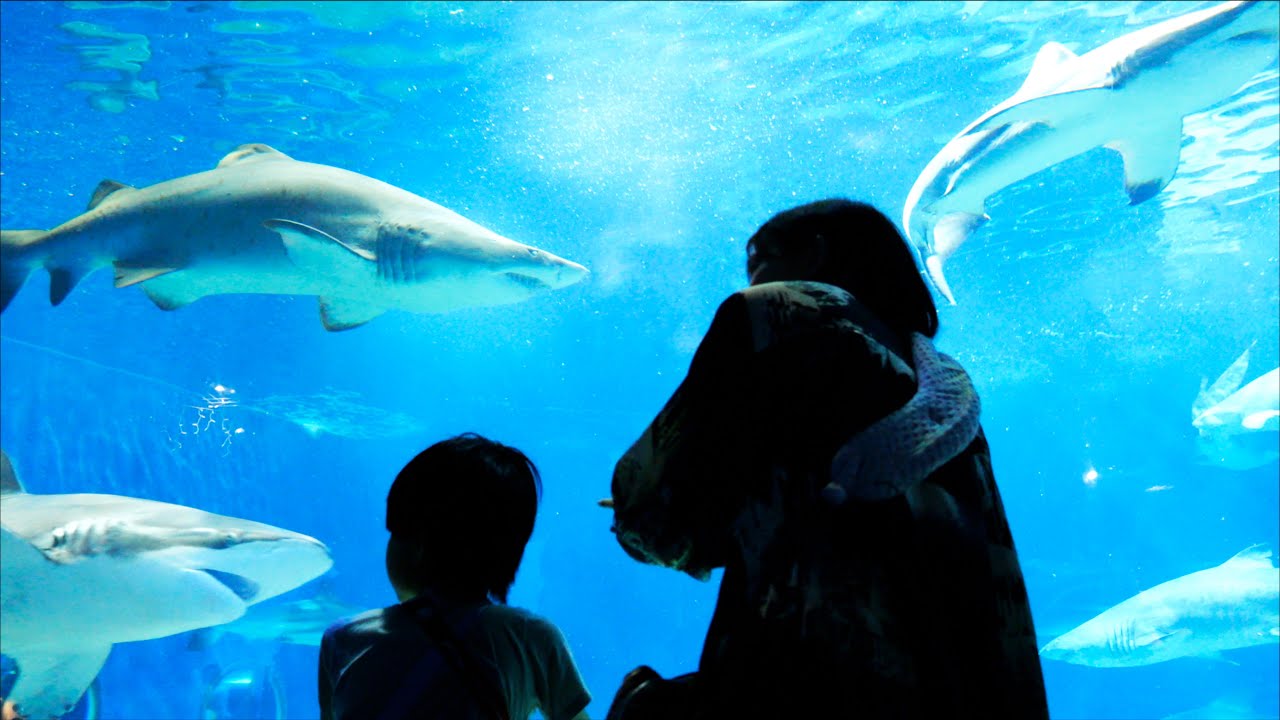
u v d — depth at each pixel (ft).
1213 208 57.36
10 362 62.34
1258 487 89.56
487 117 43.52
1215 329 87.20
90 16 33.53
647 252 62.34
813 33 38.52
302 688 61.46
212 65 37.22
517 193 52.39
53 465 63.46
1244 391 51.19
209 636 39.96
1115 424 94.48
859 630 3.39
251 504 68.90
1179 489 91.30
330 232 18.33
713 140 47.37
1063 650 37.96
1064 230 59.77
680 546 4.01
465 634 5.53
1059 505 94.43
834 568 3.48
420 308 20.44
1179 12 36.50
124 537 11.76
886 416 3.56
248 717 40.75
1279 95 41.57
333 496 74.79
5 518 11.68
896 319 4.37
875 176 53.26
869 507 3.55
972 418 3.59
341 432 73.61
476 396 81.15
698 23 37.22
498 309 72.23
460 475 6.01
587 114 43.73
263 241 18.28
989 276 68.54
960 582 3.54
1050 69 27.58
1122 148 29.53
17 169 45.68
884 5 36.45
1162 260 68.08
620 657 72.79
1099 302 77.51
